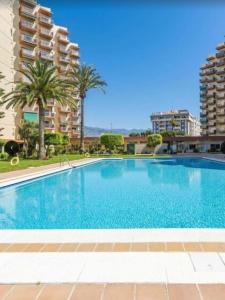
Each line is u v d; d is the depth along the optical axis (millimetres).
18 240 5707
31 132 41312
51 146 46750
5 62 55094
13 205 11719
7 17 56312
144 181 18344
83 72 52469
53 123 72688
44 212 10375
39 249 5203
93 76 52719
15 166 25078
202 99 102000
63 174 22578
